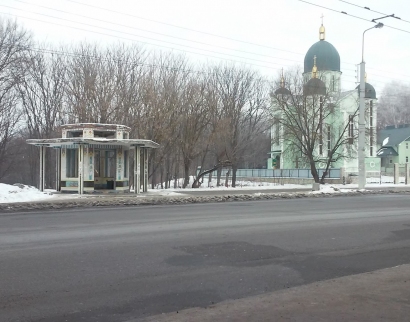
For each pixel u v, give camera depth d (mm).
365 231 12281
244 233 11516
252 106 47562
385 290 6355
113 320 5211
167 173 42844
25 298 5984
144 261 8156
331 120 52844
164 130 38000
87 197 24625
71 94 40938
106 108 37531
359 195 30891
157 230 11938
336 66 65438
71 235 11000
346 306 5590
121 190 28281
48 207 19516
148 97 38031
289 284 6863
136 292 6320
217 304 5754
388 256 9086
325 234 11617
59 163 28828
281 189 36406
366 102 48125
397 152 89188
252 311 5398
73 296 6094
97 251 8977
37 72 44875
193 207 20062
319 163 52906
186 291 6406
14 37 40875
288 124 45031
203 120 41500
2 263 7875
